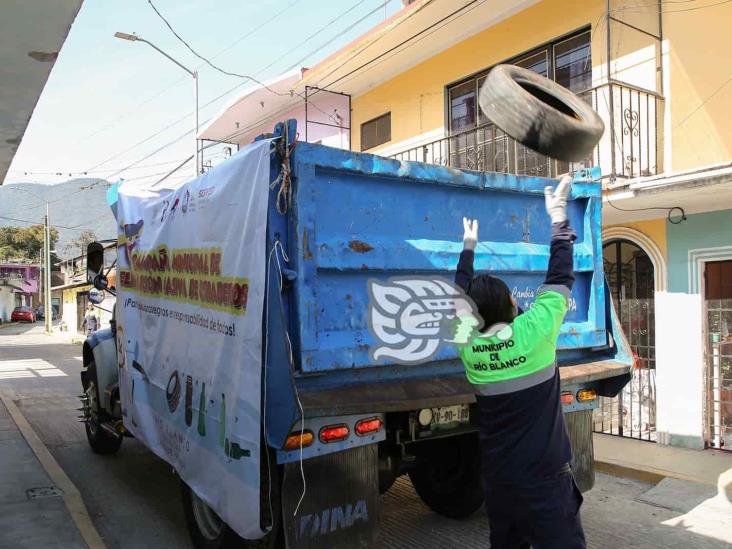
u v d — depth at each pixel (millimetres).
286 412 2912
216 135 18234
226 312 3445
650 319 7566
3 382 13828
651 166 7137
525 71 3535
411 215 3666
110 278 6668
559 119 3082
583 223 4566
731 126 7738
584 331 4418
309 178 3193
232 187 3496
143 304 4965
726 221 6688
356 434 3312
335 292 3293
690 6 7367
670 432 7180
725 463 6367
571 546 2574
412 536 4570
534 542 2617
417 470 4672
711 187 5613
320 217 3268
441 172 3754
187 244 4070
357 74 12117
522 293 4184
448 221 3840
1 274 63156
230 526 3371
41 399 11305
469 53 10094
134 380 5121
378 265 3424
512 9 9219
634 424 7660
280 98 14477
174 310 4273
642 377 7605
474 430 3914
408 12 9375
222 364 3455
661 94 7172
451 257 3756
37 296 65062
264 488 3078
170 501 5496
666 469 6180
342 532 3246
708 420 6957
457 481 4688
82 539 4324
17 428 8039
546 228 4348
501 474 2629
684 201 6449
